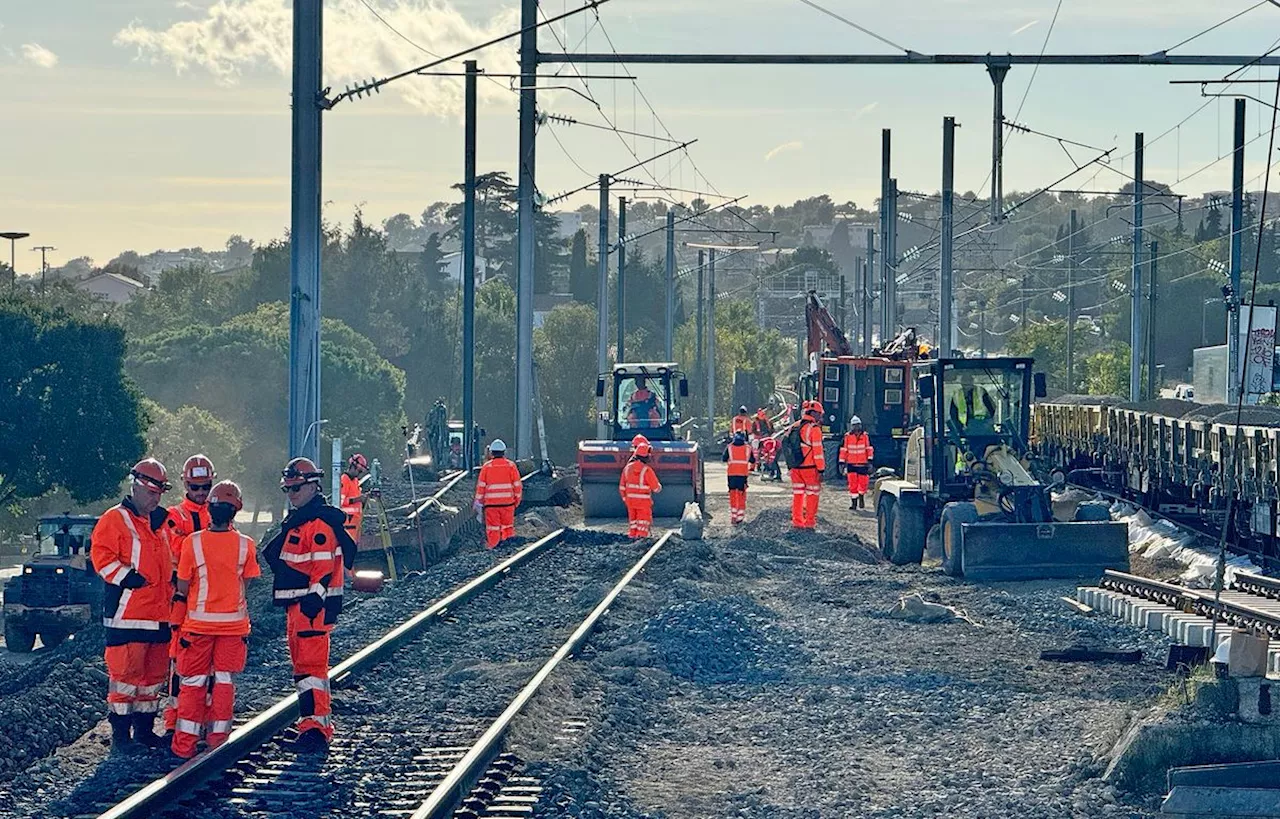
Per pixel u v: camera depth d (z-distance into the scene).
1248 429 97.62
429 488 135.00
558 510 149.25
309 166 87.00
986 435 103.31
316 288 87.38
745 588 90.06
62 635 130.88
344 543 48.44
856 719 54.72
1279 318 169.38
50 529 135.50
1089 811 43.25
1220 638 60.31
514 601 83.88
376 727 50.91
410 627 69.38
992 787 45.50
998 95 108.56
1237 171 168.75
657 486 117.94
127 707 46.84
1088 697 58.00
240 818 40.34
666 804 43.47
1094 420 137.00
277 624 72.00
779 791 45.06
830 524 131.38
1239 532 101.81
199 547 45.69
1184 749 45.56
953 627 74.94
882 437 188.62
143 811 39.78
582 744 48.38
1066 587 89.69
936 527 102.25
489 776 44.12
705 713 56.16
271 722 49.28
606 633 70.69
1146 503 123.62
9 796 42.31
